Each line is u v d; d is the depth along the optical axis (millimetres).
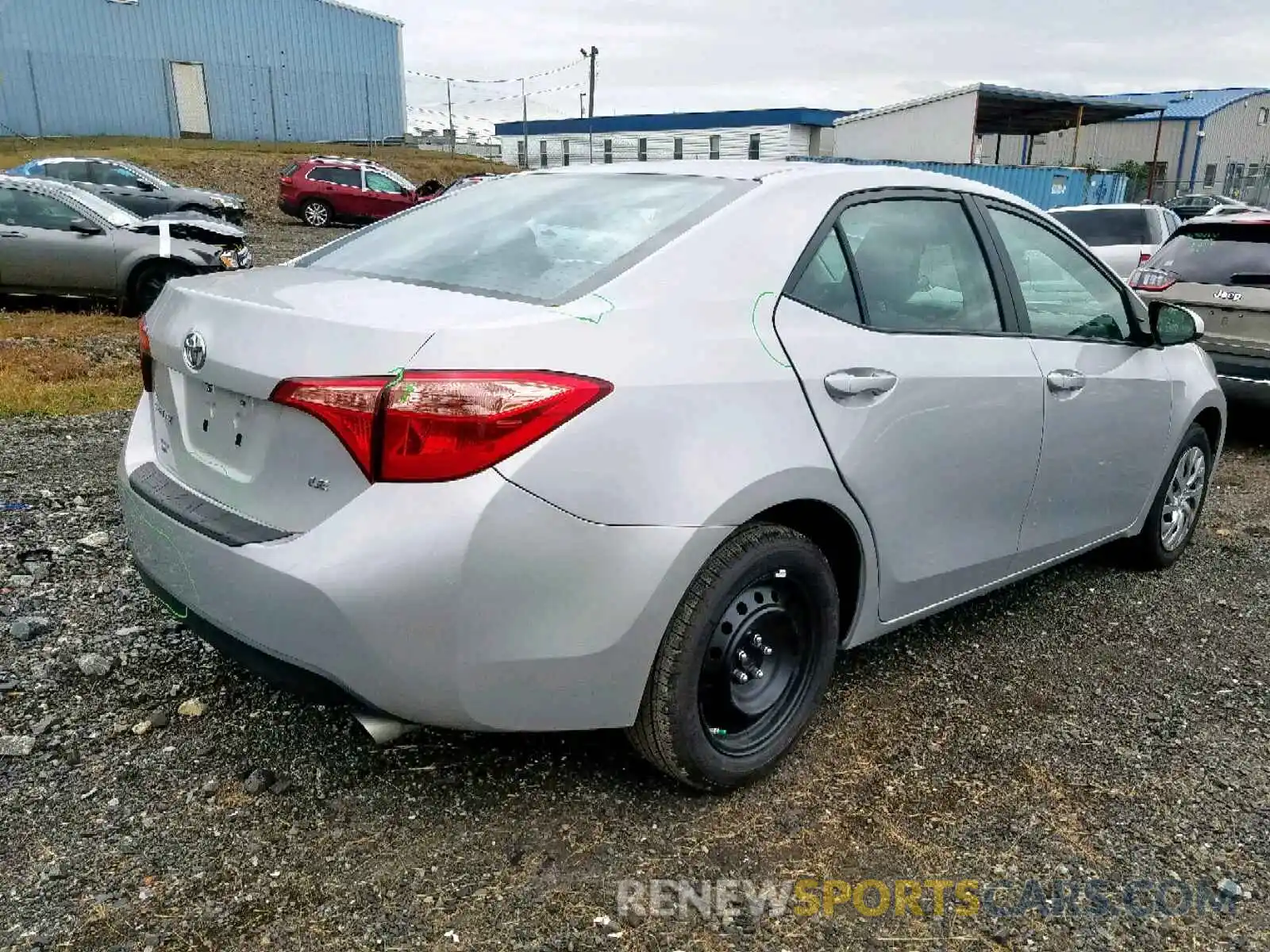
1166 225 12555
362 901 2342
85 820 2578
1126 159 53000
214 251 11508
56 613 3703
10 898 2299
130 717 3047
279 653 2338
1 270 10750
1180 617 4164
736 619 2666
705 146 47812
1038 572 3875
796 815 2730
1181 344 4090
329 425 2242
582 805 2719
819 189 3016
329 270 2990
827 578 2854
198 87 37312
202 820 2596
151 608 3770
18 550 4254
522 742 2992
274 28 38812
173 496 2650
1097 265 3959
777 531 2668
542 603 2287
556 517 2260
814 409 2713
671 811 2715
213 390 2561
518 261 2754
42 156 27750
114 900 2307
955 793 2863
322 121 40469
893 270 3117
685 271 2629
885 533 2990
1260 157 54812
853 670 3582
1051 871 2555
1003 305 3457
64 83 34375
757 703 2816
